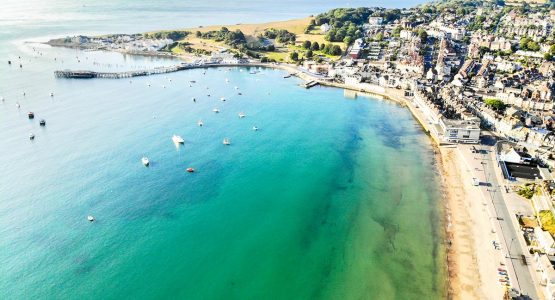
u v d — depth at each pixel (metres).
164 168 180.62
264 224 142.00
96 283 114.44
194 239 133.50
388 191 162.38
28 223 139.50
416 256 124.81
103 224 140.00
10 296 109.62
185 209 150.00
